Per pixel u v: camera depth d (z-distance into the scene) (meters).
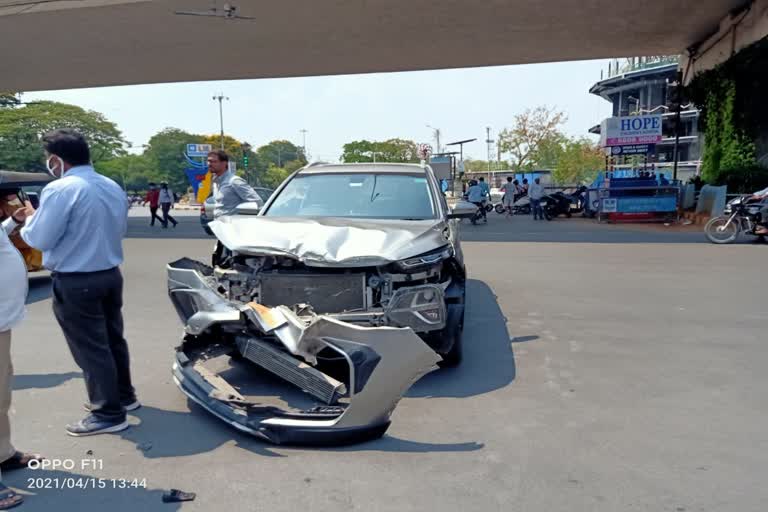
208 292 4.42
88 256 3.64
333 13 20.17
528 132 61.06
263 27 21.61
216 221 5.20
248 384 4.70
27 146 64.69
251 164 106.44
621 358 5.44
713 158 20.67
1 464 3.38
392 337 3.60
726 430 3.90
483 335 6.25
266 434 3.66
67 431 3.89
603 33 22.55
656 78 53.69
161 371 5.11
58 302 3.71
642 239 14.86
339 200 5.92
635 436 3.81
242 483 3.25
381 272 4.46
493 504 3.02
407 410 4.25
